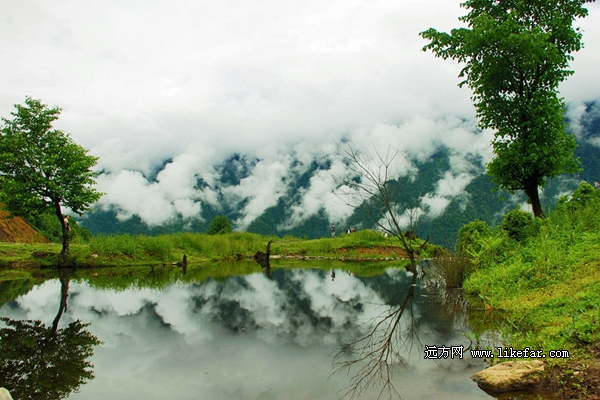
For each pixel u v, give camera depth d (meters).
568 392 4.71
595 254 9.48
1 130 19.17
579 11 14.31
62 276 18.05
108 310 10.77
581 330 6.05
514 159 14.38
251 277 18.80
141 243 25.12
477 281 11.90
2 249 21.75
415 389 5.18
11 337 8.02
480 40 13.79
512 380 5.04
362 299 12.57
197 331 8.57
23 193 18.98
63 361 6.57
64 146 19.92
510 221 16.28
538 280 9.64
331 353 6.93
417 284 15.98
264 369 6.10
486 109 15.25
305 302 12.10
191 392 5.21
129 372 5.99
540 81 14.41
